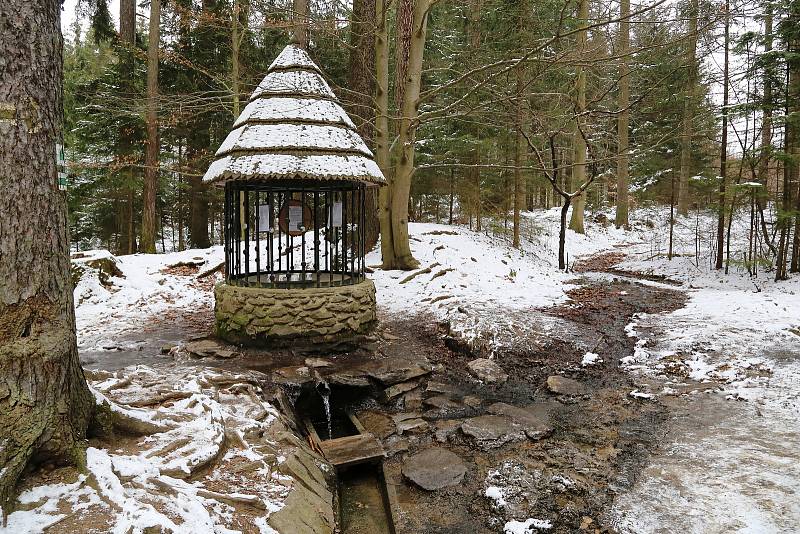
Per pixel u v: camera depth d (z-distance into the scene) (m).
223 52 16.41
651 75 12.57
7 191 2.67
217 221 25.06
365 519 3.73
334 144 6.32
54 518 2.48
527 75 12.51
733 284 11.16
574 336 7.52
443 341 7.47
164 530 2.45
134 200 18.41
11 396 2.64
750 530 3.13
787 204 10.48
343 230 7.22
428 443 4.79
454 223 18.84
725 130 11.55
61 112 3.00
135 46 14.26
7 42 2.66
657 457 4.19
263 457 3.55
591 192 27.47
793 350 6.38
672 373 6.18
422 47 10.40
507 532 3.36
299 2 10.73
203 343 6.70
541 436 4.74
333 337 6.61
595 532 3.28
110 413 3.39
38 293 2.78
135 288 9.90
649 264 15.29
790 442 4.26
